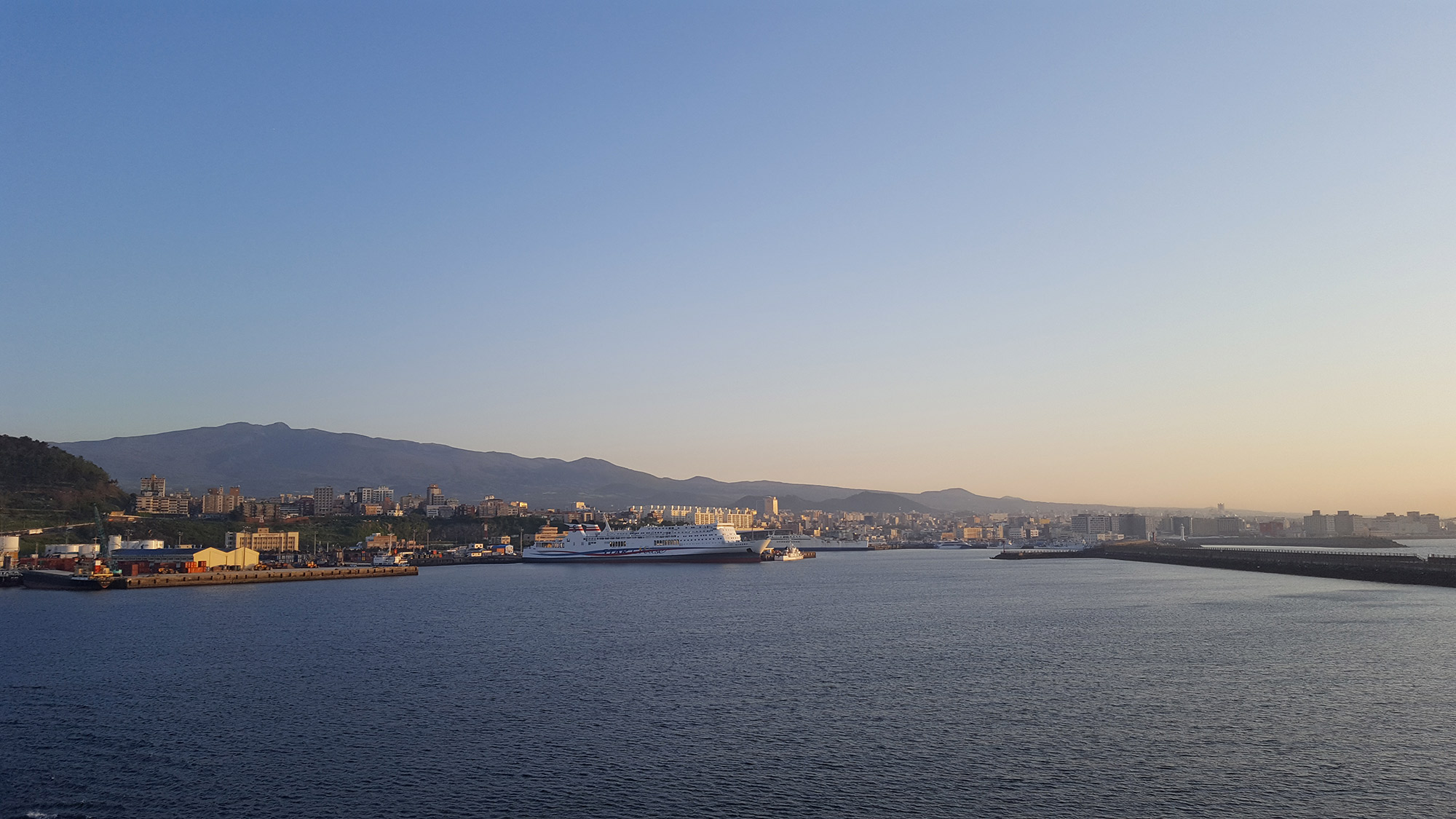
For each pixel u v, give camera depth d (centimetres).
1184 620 14825
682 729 7775
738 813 5806
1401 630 13125
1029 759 6862
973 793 6128
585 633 14038
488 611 17700
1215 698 8712
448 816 5806
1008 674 10081
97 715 8431
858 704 8675
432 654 11831
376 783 6450
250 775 6631
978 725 7831
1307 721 7831
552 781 6450
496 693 9281
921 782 6359
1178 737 7388
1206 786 6228
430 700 8988
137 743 7488
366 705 8781
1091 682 9556
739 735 7600
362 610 17975
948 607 17950
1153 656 11138
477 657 11569
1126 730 7606
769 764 6781
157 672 10575
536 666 10869
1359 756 6838
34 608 18475
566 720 8125
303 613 17388
